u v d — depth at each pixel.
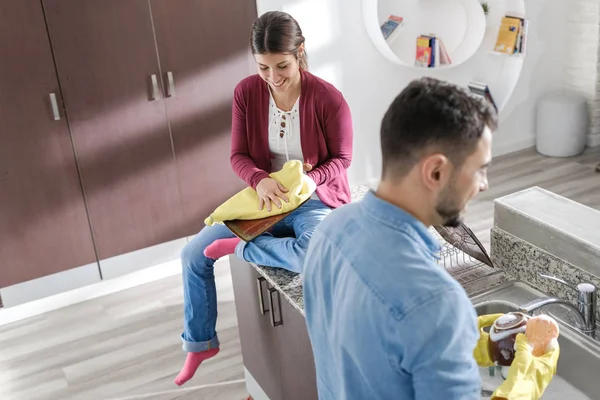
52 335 3.38
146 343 3.25
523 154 5.08
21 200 3.39
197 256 2.41
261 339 2.52
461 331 1.07
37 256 3.51
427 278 1.07
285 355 2.33
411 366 1.08
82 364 3.14
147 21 3.39
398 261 1.10
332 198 2.38
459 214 1.14
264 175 2.33
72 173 3.46
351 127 2.40
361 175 4.57
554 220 1.91
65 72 3.29
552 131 4.91
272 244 2.19
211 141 3.73
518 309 1.88
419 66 4.36
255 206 2.28
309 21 3.98
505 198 2.08
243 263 2.48
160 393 2.91
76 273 3.62
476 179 1.10
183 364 3.08
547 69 5.09
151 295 3.66
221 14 3.55
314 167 2.43
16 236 3.44
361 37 4.20
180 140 3.65
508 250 2.05
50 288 3.59
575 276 1.84
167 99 3.55
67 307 3.62
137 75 3.45
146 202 3.68
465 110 1.04
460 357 1.07
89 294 3.68
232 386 2.92
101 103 3.41
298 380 2.28
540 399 1.75
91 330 3.39
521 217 1.97
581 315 1.76
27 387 3.02
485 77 4.73
